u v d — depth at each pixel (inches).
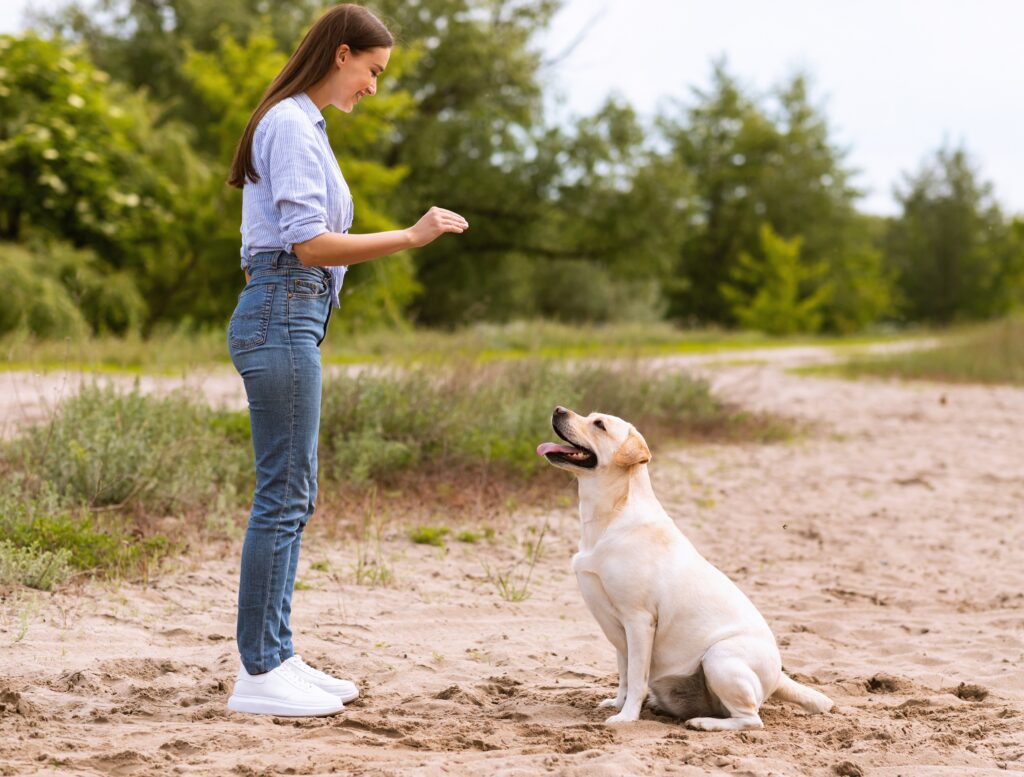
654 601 153.5
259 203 150.6
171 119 1222.9
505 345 901.8
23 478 279.0
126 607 211.5
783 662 197.0
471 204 1504.7
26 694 159.0
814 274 2076.8
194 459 315.3
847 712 161.5
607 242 1571.1
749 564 281.3
